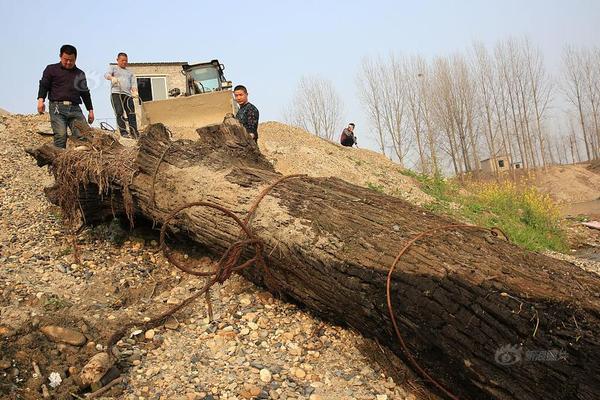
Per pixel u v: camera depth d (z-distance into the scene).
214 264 4.91
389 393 3.21
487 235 3.46
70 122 6.65
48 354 3.26
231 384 3.16
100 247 5.34
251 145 5.28
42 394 2.97
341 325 3.90
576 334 2.58
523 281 2.87
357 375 3.36
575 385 2.56
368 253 3.31
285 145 11.68
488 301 2.81
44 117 10.60
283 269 3.89
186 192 4.55
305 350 3.60
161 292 4.55
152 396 3.06
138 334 3.69
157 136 5.11
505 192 12.28
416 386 3.26
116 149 5.47
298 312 4.10
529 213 11.25
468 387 3.02
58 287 4.35
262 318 3.94
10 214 6.04
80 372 3.14
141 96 13.45
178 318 3.96
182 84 13.63
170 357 3.46
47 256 4.98
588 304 2.68
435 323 2.93
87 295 4.29
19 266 4.65
